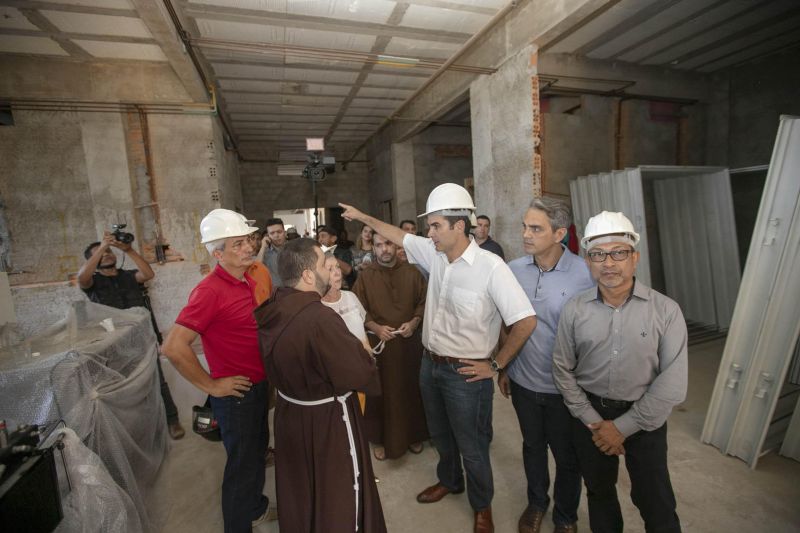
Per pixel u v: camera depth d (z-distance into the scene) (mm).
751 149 5891
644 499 1361
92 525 1293
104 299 2869
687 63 5770
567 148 5398
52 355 1675
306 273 1336
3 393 1500
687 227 5055
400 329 2293
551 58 5164
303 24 4188
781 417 2570
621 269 1285
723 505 1925
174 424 2857
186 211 5000
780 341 2170
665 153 6086
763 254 2262
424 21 4199
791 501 1937
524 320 1474
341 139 9719
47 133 4496
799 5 4371
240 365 1716
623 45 5090
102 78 4559
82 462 1335
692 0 4160
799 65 5352
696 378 3414
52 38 3895
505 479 2221
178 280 5016
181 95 4781
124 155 4688
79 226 4645
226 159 6758
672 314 1303
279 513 1378
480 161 4758
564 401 1479
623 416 1320
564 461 1657
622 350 1344
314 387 1320
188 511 2111
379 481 2256
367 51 4883
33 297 4520
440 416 1918
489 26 4102
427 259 1856
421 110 6473
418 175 8383
